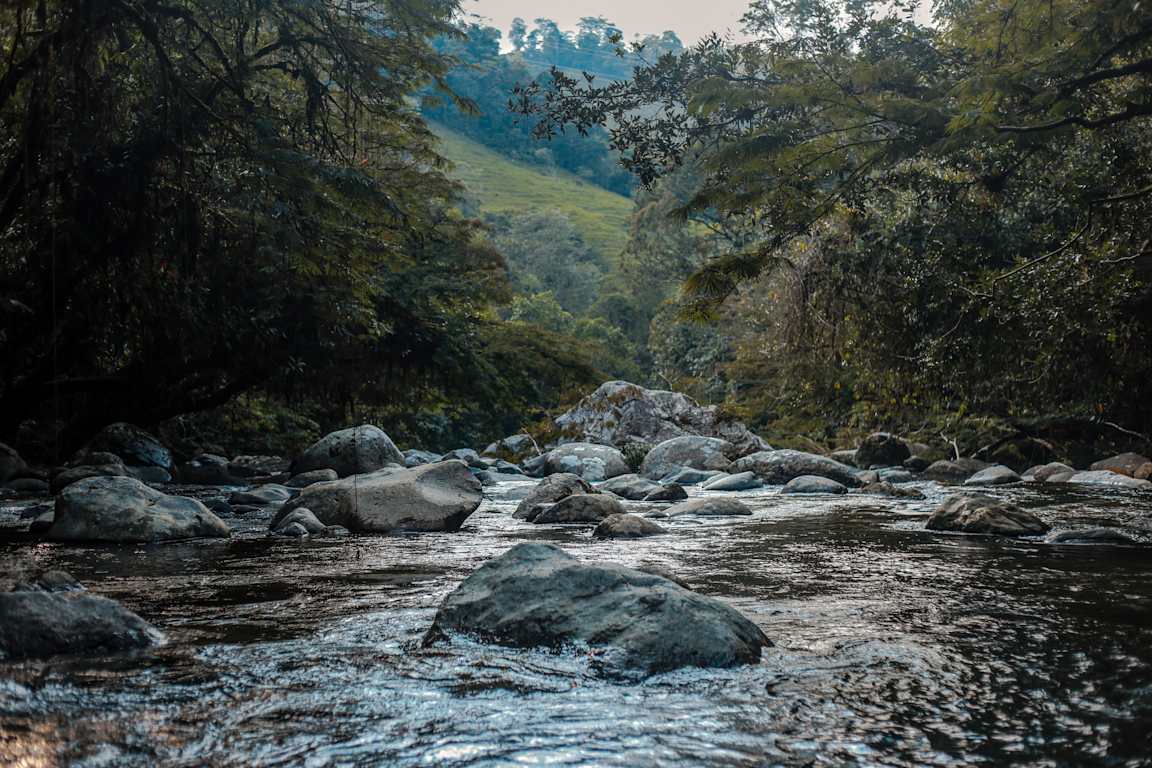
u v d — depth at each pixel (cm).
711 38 1330
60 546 755
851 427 2836
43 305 1547
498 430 3928
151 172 1446
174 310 1628
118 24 1384
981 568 633
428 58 1750
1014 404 2017
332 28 1603
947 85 1273
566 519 980
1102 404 1889
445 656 377
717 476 1841
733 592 541
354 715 304
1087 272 1430
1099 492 1333
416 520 895
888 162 1288
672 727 293
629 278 6981
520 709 310
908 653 387
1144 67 1133
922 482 1803
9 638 379
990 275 1655
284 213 1421
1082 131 1456
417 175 2428
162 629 436
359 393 2462
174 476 1809
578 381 2653
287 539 820
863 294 2089
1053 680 347
